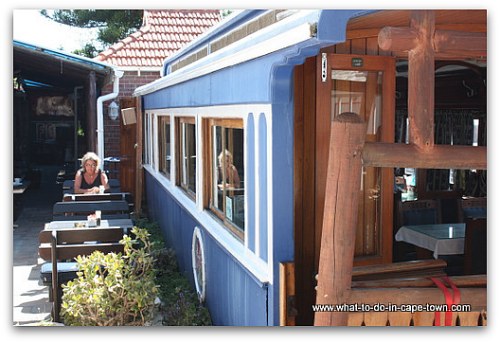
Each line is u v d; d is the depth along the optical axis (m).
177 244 8.63
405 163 3.25
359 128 3.18
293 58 3.71
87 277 5.58
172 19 16.92
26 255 9.79
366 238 4.81
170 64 13.43
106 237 6.27
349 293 3.32
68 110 22.41
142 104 13.22
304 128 4.51
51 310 6.44
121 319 5.48
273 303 4.20
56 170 23.42
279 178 4.17
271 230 4.21
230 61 4.88
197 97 6.82
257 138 4.52
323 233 3.29
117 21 29.22
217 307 5.95
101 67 11.94
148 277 5.85
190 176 7.95
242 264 4.83
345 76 4.55
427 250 6.70
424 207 7.52
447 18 3.98
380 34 3.25
